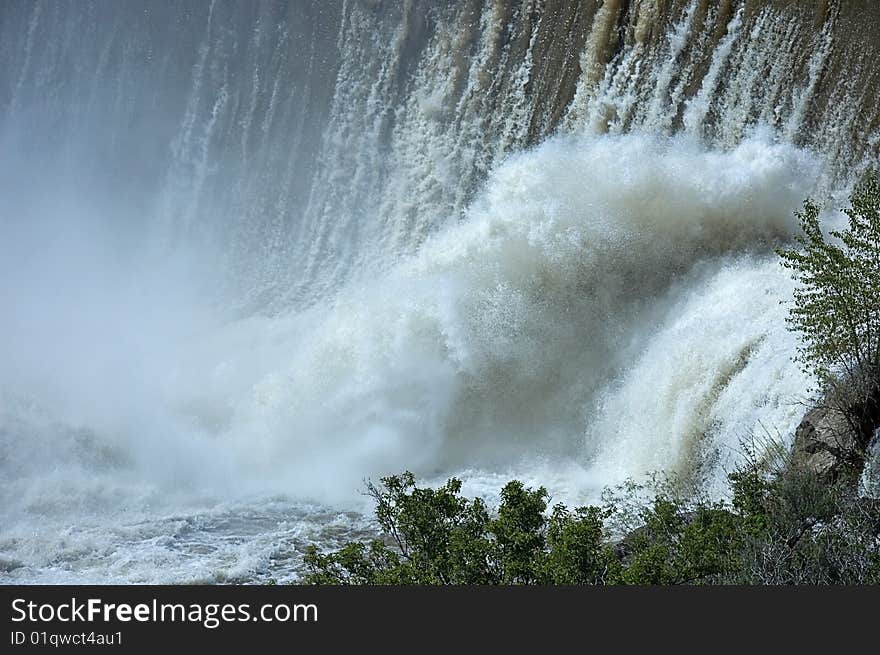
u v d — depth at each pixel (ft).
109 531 112.37
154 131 189.57
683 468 117.39
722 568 70.64
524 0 159.33
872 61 132.46
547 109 156.76
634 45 149.28
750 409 111.34
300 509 120.88
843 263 93.40
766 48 139.54
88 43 193.57
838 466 87.86
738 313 123.44
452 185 164.86
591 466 128.26
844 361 94.07
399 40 169.27
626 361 131.95
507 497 74.02
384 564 83.97
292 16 178.60
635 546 80.18
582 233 137.39
